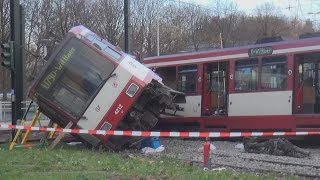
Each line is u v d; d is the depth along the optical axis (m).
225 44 66.56
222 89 20.94
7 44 18.33
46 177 9.23
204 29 69.38
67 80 16.50
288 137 18.88
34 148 15.98
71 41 16.53
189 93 22.16
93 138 16.36
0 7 53.41
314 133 15.55
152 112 17.55
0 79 58.53
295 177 11.21
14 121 18.59
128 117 16.77
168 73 23.25
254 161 14.32
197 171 10.55
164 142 20.19
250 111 19.73
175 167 11.41
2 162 11.80
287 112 18.52
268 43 19.28
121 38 57.44
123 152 16.50
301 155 15.56
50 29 55.12
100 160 12.43
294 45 18.39
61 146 17.03
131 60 16.66
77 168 10.84
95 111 16.28
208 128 21.39
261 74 19.42
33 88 16.70
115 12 57.28
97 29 56.66
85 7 56.81
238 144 18.89
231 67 20.48
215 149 17.59
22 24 19.09
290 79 18.44
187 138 21.95
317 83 17.97
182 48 66.44
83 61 16.41
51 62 16.56
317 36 18.27
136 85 16.17
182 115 22.28
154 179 9.21
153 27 64.75
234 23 70.88
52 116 17.11
